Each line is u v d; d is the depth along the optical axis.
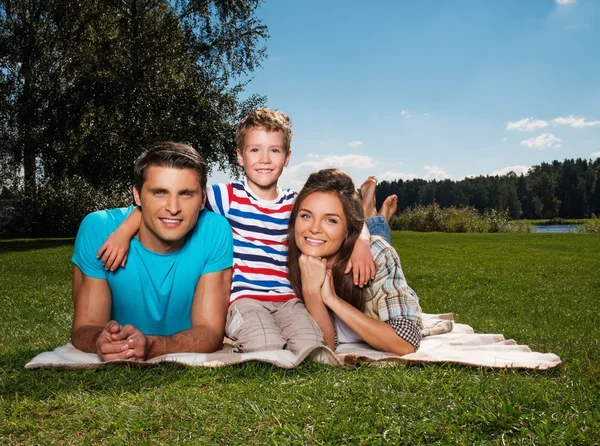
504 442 1.95
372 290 3.28
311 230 3.13
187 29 21.66
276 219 3.60
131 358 2.78
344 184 3.20
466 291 8.02
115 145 19.61
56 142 20.08
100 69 19.12
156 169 2.83
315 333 3.13
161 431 2.12
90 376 2.65
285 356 2.91
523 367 2.83
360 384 2.52
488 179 74.06
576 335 4.42
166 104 19.67
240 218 3.56
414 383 2.51
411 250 15.47
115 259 3.01
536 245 16.95
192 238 3.14
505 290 8.14
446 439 1.99
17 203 24.48
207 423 2.16
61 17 19.86
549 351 3.67
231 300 3.39
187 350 2.98
